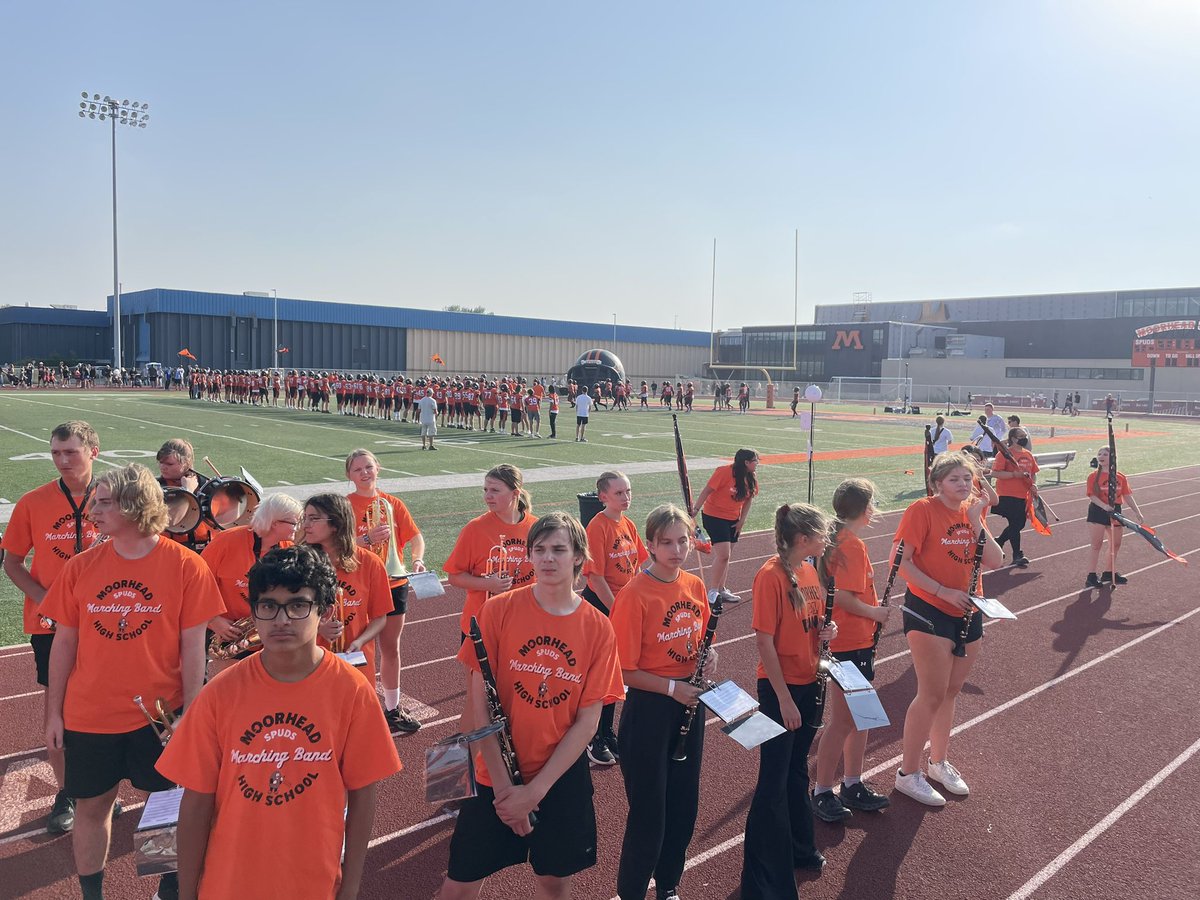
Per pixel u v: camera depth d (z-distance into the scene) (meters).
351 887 2.61
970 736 5.93
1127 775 5.36
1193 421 48.78
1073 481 20.91
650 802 3.63
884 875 4.25
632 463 21.34
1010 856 4.43
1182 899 4.06
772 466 21.34
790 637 4.17
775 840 3.92
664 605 3.77
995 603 4.87
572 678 3.25
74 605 3.58
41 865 4.17
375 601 4.83
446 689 6.52
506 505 5.30
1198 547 12.85
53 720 3.54
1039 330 78.12
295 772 2.50
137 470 3.61
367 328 73.56
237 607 4.58
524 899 4.02
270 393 48.81
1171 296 84.38
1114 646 7.95
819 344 80.88
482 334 79.75
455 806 4.80
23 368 60.81
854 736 4.85
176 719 3.63
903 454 24.86
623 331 88.12
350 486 16.22
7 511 12.84
